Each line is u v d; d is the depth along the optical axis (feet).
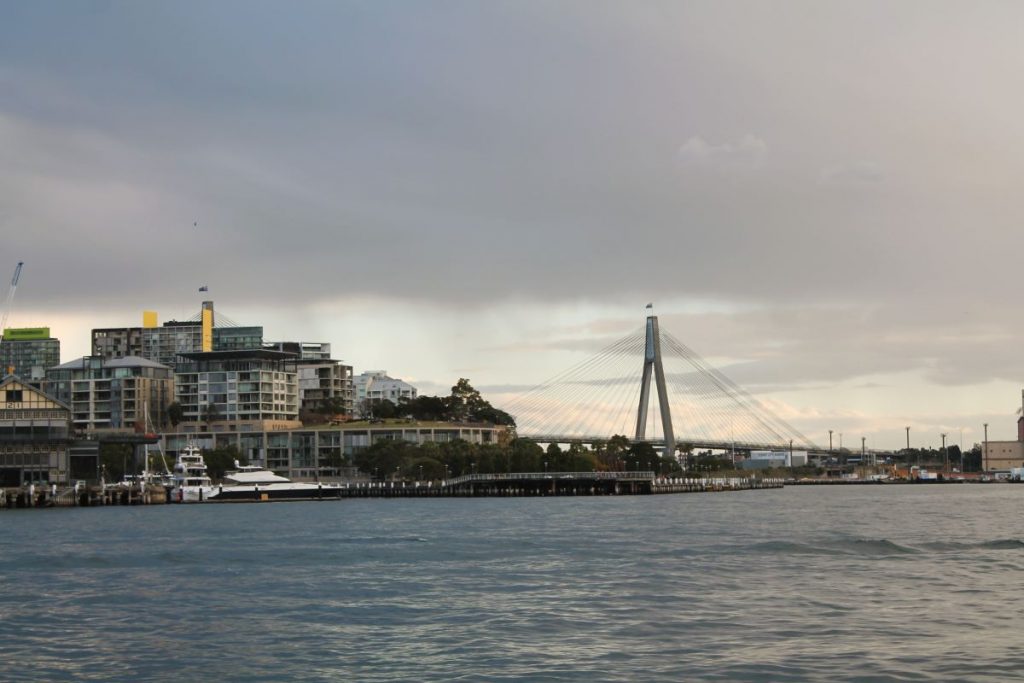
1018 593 292.20
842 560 371.56
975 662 210.79
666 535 486.79
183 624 263.90
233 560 388.57
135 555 407.64
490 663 217.56
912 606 272.31
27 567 374.02
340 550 422.00
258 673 214.90
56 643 244.01
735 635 238.68
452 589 311.47
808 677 201.57
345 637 245.65
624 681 201.67
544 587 312.50
